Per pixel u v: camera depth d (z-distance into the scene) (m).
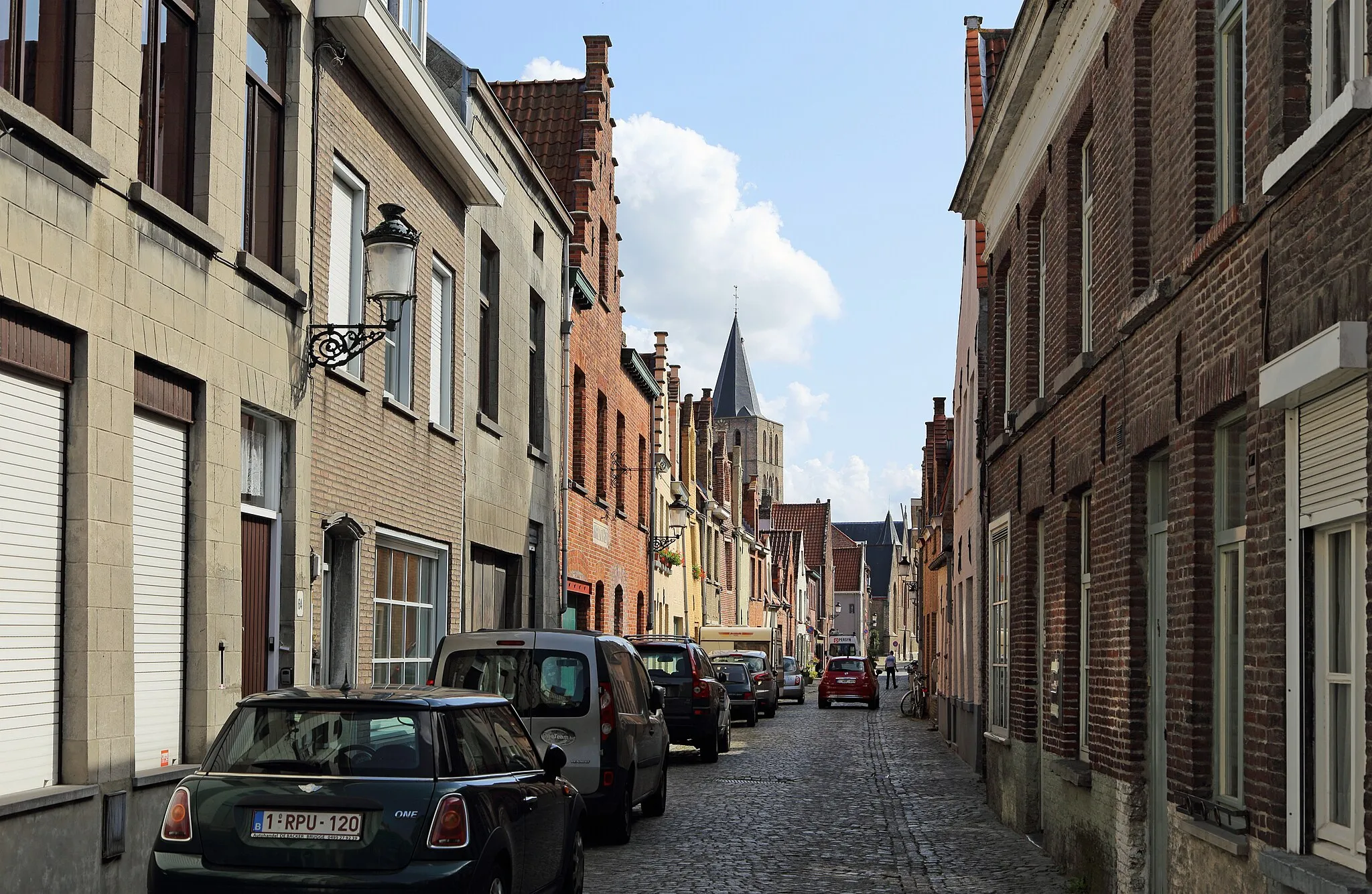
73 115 8.55
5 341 7.74
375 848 6.99
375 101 14.45
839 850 13.12
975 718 21.16
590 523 27.06
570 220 24.56
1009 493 16.33
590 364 27.02
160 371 9.74
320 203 12.86
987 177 17.39
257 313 11.32
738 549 59.38
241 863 7.01
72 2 8.60
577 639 13.45
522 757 8.67
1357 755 6.07
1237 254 7.57
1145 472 10.27
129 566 8.98
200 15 10.57
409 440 15.70
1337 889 5.72
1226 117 8.49
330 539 13.77
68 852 8.20
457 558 17.75
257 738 7.36
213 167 10.52
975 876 11.84
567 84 28.12
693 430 48.22
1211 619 8.41
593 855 12.66
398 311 15.39
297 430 12.19
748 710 34.16
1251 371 7.27
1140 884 10.02
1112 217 10.98
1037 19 13.12
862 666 45.91
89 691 8.48
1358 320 5.77
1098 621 11.30
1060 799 12.60
